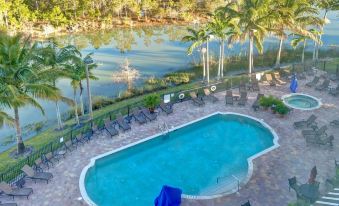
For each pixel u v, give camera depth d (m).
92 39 62.66
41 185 22.20
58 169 23.73
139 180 23.52
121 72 45.75
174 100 33.53
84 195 21.36
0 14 61.03
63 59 29.20
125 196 21.94
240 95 33.62
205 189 22.39
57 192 21.59
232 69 45.25
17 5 64.00
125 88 40.69
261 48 37.72
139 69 47.12
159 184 23.08
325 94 34.56
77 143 26.59
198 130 29.45
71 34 64.56
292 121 29.80
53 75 25.77
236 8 38.47
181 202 20.59
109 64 49.59
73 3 68.69
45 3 70.38
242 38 37.47
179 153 26.44
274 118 30.34
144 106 31.75
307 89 35.69
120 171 24.44
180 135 28.70
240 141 27.86
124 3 69.88
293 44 41.75
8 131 32.28
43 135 29.23
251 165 23.97
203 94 34.91
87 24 67.38
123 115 31.47
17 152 26.47
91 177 23.75
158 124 29.62
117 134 27.84
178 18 72.25
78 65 29.78
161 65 48.47
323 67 41.12
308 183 20.48
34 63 26.19
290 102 33.41
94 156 25.22
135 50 55.84
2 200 20.84
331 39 57.06
